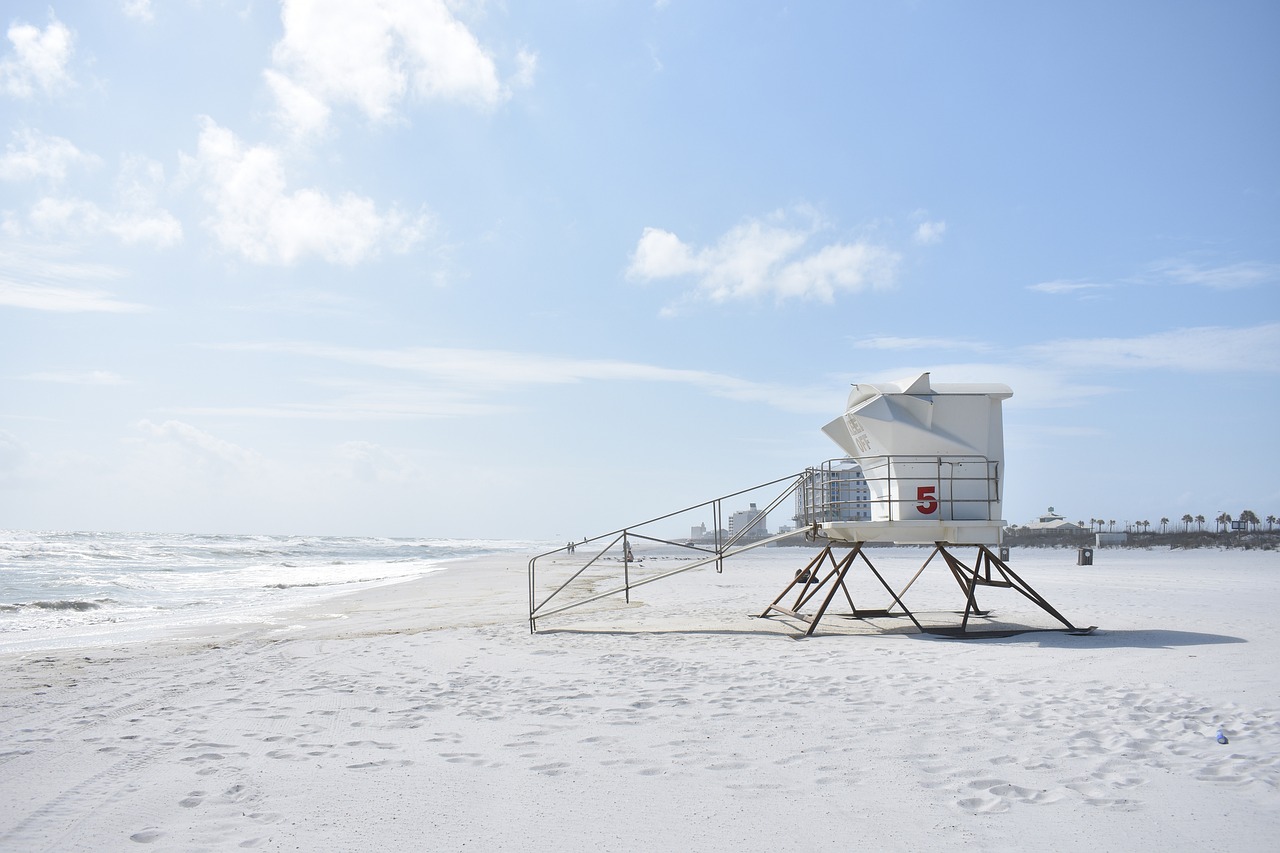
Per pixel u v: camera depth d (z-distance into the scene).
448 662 11.07
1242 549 75.44
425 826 4.83
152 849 4.52
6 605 20.53
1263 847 4.36
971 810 4.96
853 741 6.56
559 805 5.17
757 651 11.76
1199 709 7.54
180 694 9.06
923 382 13.66
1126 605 18.89
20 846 4.57
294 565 49.97
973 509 13.40
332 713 7.95
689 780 5.63
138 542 86.88
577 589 26.77
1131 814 4.86
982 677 9.38
